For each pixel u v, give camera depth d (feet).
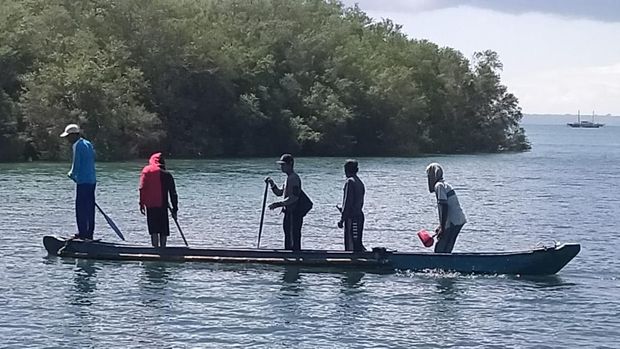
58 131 242.37
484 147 425.28
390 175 226.99
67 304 58.34
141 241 89.51
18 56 256.32
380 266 70.95
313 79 334.65
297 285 65.41
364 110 345.92
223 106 301.63
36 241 86.79
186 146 291.79
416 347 50.03
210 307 58.29
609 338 52.90
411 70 368.89
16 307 57.31
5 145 240.94
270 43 324.19
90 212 75.36
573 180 218.59
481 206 144.05
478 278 69.72
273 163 258.78
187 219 112.06
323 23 362.12
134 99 273.75
